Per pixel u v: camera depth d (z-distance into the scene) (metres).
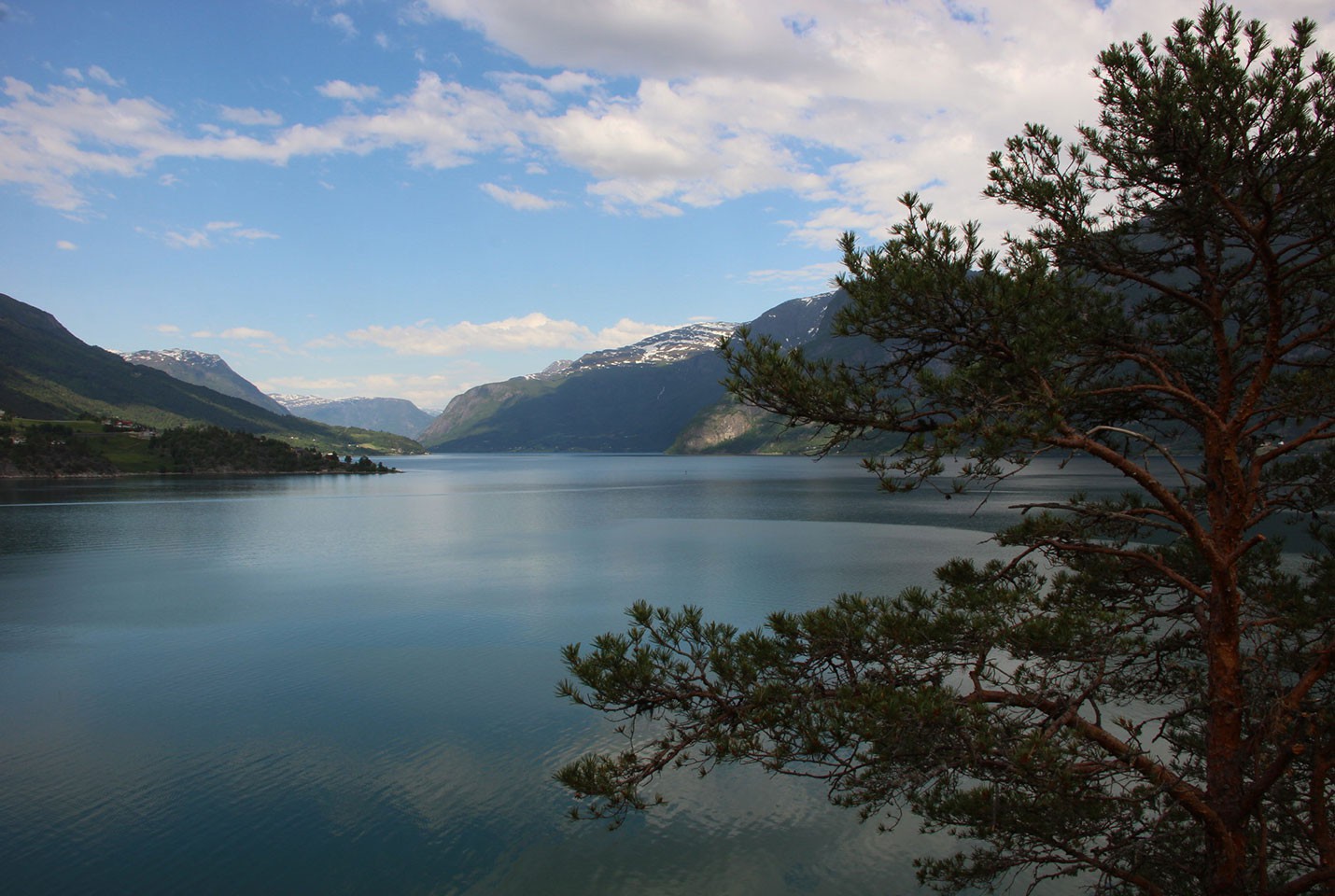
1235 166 8.62
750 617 43.91
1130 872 8.62
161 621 46.97
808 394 8.65
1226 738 8.59
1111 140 9.59
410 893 18.80
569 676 34.69
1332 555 10.25
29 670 36.53
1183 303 11.13
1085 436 8.60
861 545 74.50
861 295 8.89
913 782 8.13
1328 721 7.87
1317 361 9.62
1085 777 8.45
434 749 26.94
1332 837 9.13
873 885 18.77
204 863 20.03
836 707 8.12
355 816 22.28
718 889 18.77
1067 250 10.12
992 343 8.74
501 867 19.84
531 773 25.02
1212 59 8.33
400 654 38.84
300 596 54.59
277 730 28.72
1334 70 8.03
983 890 18.25
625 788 8.45
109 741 27.78
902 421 8.70
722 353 9.52
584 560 70.31
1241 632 9.05
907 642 8.63
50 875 19.47
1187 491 10.57
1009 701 8.70
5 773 25.16
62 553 79.50
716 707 8.81
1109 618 8.63
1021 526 10.41
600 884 19.03
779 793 23.61
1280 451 9.04
